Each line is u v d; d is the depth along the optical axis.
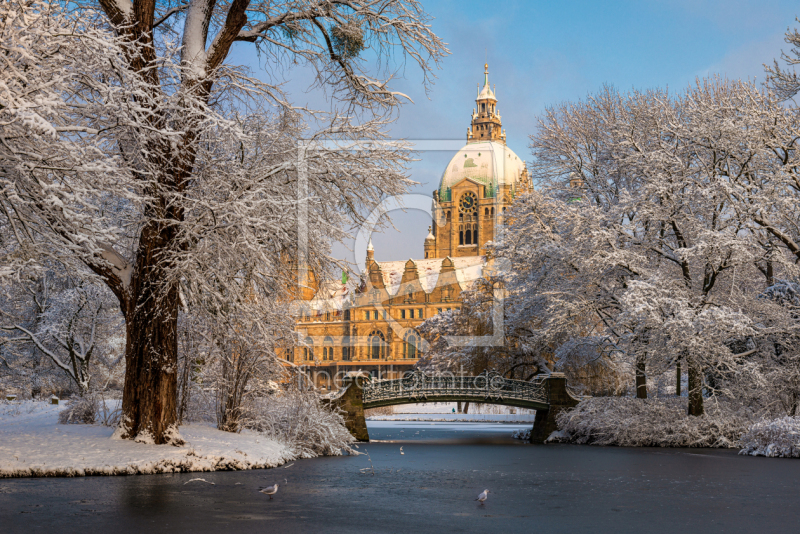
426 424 65.31
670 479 20.59
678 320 30.48
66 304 35.53
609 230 34.56
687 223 33.41
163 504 13.92
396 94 22.86
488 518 13.62
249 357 23.38
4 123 13.26
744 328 30.20
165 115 18.23
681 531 12.59
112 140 18.11
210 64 20.23
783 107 32.28
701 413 33.66
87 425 22.25
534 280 40.91
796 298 33.25
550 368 54.91
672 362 33.19
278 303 23.16
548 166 41.56
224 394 23.91
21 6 13.35
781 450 27.73
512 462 25.73
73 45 15.05
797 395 32.75
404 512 14.12
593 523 13.26
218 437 21.67
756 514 14.48
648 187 32.81
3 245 17.62
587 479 20.55
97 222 16.20
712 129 31.94
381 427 59.28
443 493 17.12
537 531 12.38
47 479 16.47
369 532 11.92
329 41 22.36
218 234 18.50
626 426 33.72
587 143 40.50
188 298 21.30
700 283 35.41
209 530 11.71
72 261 16.95
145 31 18.84
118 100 15.70
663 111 35.25
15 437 19.34
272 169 19.61
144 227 19.22
